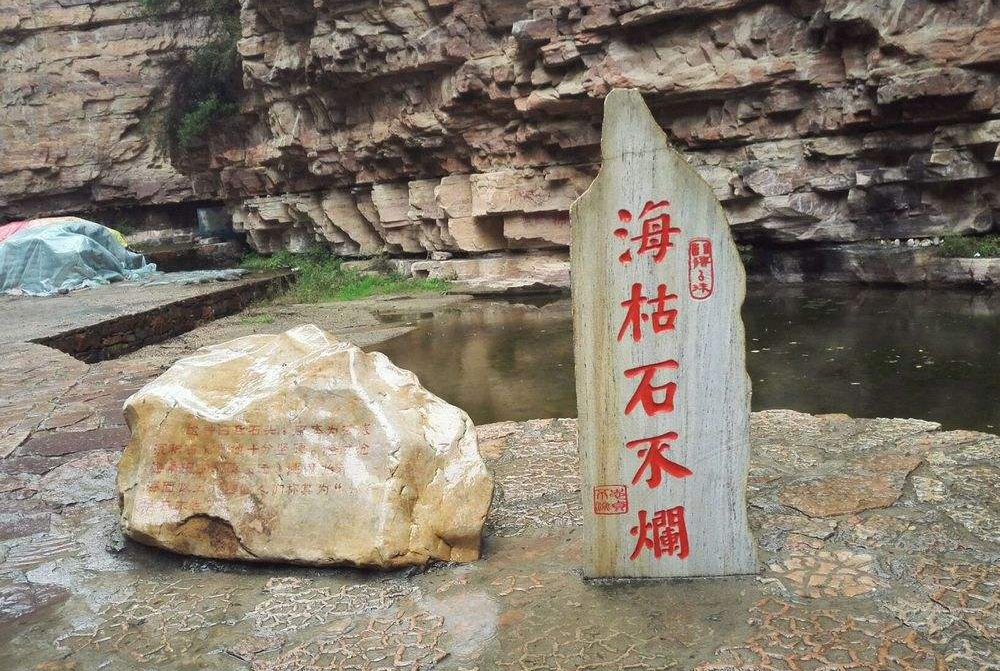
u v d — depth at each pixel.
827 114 15.10
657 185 2.95
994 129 13.55
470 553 3.38
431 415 3.50
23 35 29.08
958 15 13.34
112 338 12.34
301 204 23.62
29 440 5.32
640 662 2.62
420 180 20.64
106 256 18.52
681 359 3.05
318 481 3.31
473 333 13.66
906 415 7.67
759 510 3.70
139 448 3.55
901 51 13.71
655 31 15.95
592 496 3.14
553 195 18.34
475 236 19.53
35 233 17.56
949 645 2.63
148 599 3.18
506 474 4.38
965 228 14.66
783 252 16.59
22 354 9.11
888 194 15.02
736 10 15.28
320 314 16.36
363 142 20.88
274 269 22.78
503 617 2.93
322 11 19.30
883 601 2.90
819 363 9.95
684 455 3.10
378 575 3.27
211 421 3.42
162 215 30.58
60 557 3.58
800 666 2.55
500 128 18.64
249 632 2.91
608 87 16.23
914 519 3.52
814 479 4.02
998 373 8.97
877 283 15.17
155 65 29.02
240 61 24.06
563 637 2.78
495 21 17.48
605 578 3.18
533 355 11.63
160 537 3.43
